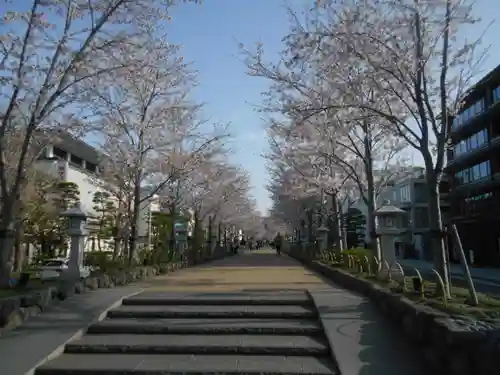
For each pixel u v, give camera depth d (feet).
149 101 48.62
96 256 48.19
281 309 24.88
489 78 86.02
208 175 76.07
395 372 15.74
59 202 74.23
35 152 31.32
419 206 135.85
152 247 77.66
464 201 106.52
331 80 32.78
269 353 18.86
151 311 24.14
